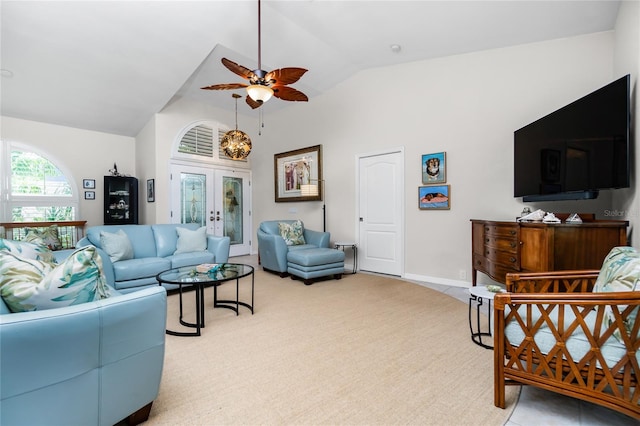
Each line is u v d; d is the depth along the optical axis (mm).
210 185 6188
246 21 3549
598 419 1422
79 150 5375
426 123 4199
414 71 4312
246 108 6352
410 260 4387
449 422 1407
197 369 1883
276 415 1455
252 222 7004
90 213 5457
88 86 4281
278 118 6441
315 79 5031
